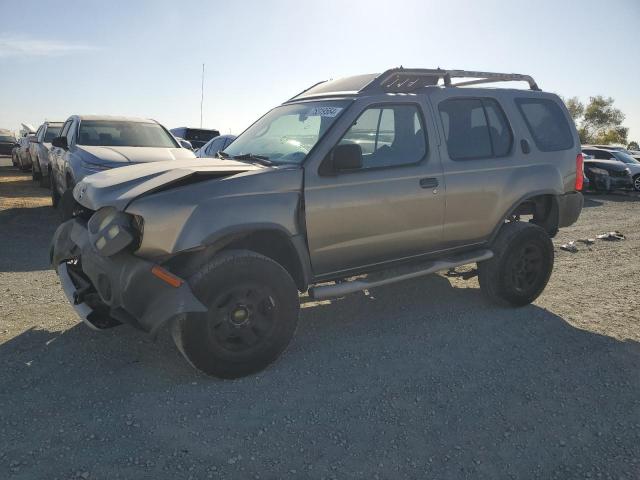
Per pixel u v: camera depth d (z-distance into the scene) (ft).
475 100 15.79
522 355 13.14
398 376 11.83
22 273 19.19
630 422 10.19
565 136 17.69
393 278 13.73
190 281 10.74
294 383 11.37
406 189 13.71
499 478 8.47
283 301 11.68
